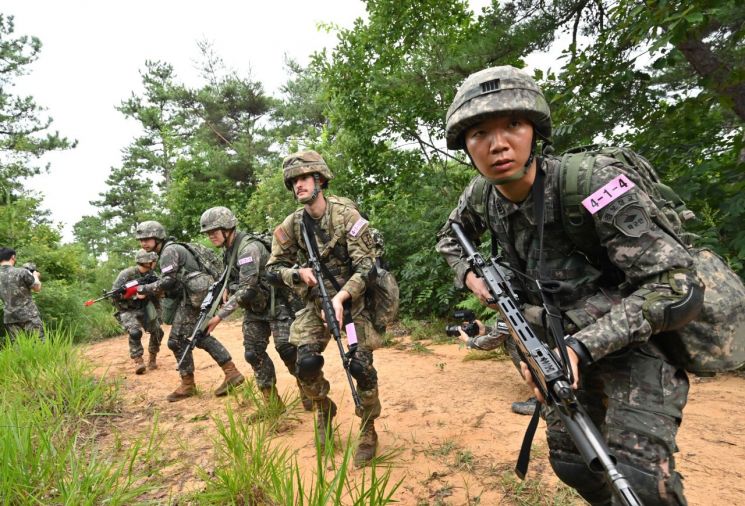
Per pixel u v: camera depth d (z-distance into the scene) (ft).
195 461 10.09
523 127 4.84
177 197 63.77
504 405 12.28
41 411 11.71
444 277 24.54
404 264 26.58
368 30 29.43
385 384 15.01
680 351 4.62
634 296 4.40
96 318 34.24
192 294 15.33
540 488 8.17
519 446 9.82
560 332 4.73
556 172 5.01
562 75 16.05
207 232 14.57
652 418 4.45
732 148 15.66
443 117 25.44
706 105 14.73
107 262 51.83
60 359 16.01
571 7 19.06
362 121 29.37
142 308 20.44
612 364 4.80
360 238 9.62
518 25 19.65
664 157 15.81
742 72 13.70
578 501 7.66
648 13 13.17
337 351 20.01
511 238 5.66
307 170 9.59
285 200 41.50
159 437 11.55
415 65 24.02
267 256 13.00
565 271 5.25
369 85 28.43
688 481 8.01
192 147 71.67
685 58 15.57
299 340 10.09
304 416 12.74
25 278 23.75
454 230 6.45
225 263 14.98
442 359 17.72
